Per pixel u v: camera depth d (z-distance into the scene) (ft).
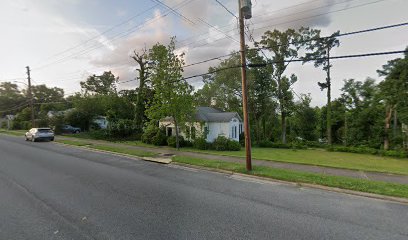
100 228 15.67
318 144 106.63
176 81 58.65
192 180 29.63
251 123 121.90
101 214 18.10
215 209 19.42
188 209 19.34
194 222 16.75
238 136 95.14
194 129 73.72
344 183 26.94
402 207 20.62
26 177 30.07
